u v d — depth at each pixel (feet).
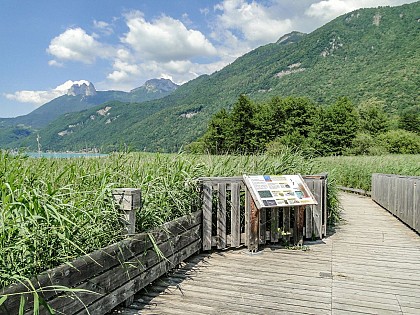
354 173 55.06
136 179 14.40
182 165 16.39
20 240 8.02
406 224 25.66
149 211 12.96
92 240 10.29
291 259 16.40
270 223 19.21
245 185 17.81
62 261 9.10
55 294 8.21
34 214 8.38
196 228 16.44
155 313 10.62
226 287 12.76
